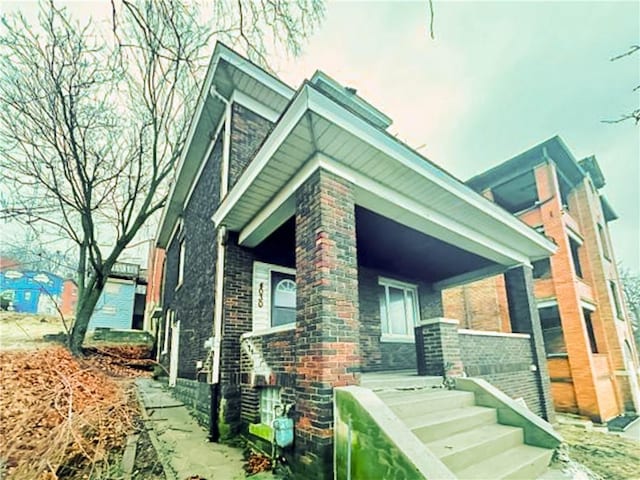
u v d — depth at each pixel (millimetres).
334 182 4199
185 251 10805
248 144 7266
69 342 9398
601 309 13328
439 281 9805
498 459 3482
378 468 2789
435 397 4129
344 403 3301
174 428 5949
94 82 8531
